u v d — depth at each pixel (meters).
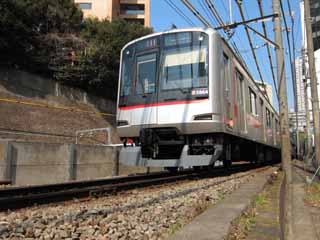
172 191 7.40
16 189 6.86
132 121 10.62
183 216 4.97
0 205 5.42
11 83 28.16
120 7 58.75
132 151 10.87
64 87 33.53
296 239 4.48
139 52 11.02
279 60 12.32
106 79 37.12
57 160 12.84
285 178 9.09
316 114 15.94
